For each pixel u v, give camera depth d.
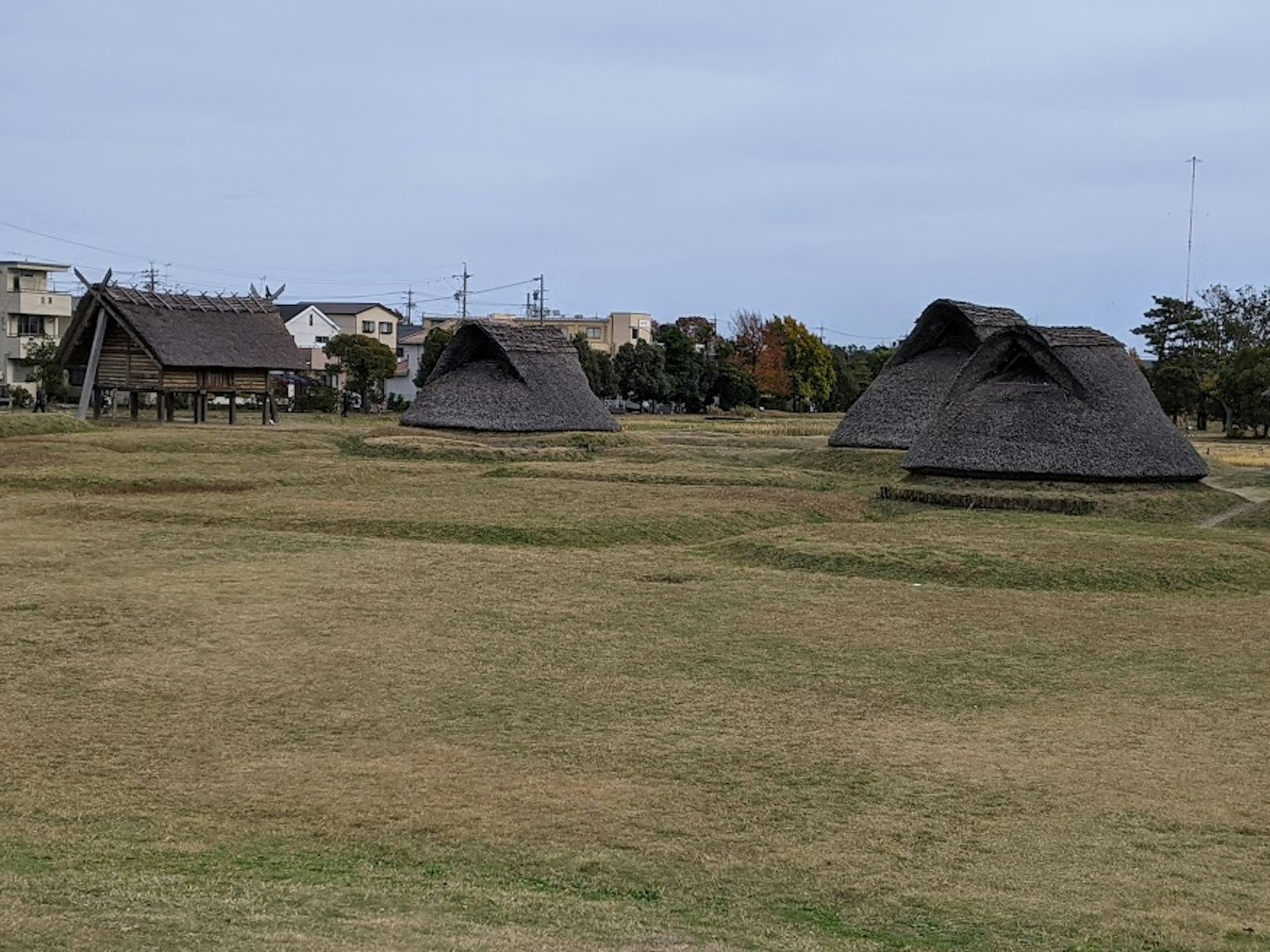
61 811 13.08
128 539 29.08
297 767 14.64
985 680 19.06
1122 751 15.69
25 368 92.06
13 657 18.80
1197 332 104.31
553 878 11.70
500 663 19.38
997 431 40.66
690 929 10.38
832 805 13.74
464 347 59.97
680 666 19.53
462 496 37.34
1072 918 10.88
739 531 33.59
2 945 8.95
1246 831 13.05
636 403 114.69
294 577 25.12
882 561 27.56
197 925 9.71
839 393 127.00
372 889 11.10
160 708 16.70
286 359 62.91
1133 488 39.75
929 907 11.12
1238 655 20.67
